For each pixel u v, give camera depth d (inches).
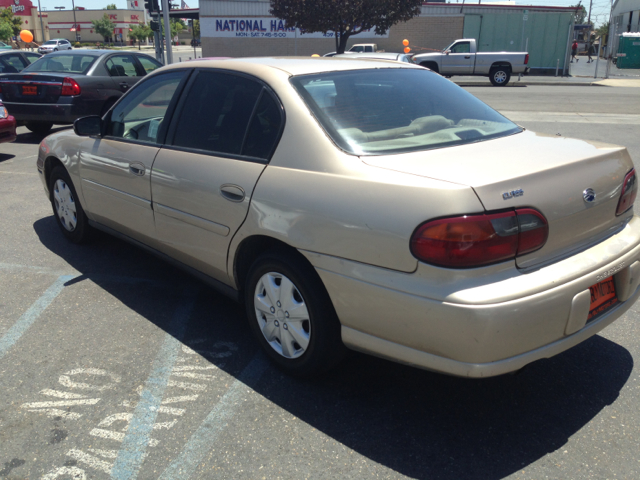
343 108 112.7
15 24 3009.4
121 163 152.3
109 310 149.3
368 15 989.8
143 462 94.4
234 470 92.8
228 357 126.8
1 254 189.5
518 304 86.1
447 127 116.4
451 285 86.1
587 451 96.7
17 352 128.0
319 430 102.5
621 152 109.8
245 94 123.3
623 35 1357.0
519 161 97.0
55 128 479.8
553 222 92.4
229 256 121.8
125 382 116.9
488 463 94.1
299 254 108.0
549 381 117.3
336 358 111.2
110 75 427.5
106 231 175.5
